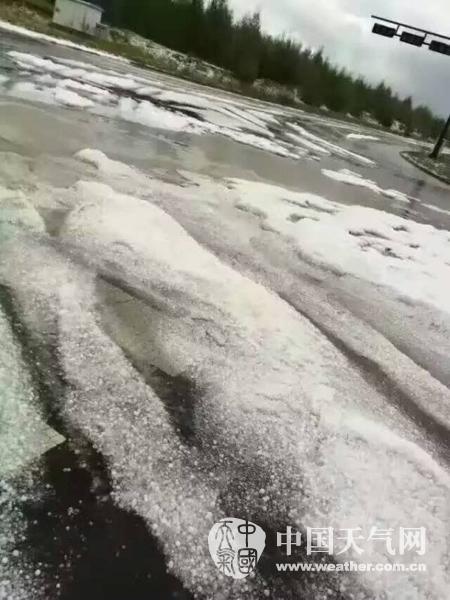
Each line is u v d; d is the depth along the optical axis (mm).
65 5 23188
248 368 3256
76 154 6551
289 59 40406
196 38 34375
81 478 2191
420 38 21547
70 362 2832
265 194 7664
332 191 9875
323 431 2871
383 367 3844
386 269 5867
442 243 8039
